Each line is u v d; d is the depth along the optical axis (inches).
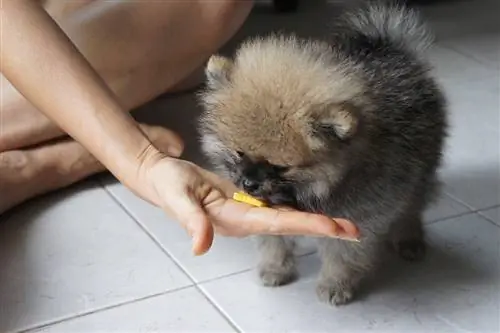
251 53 38.1
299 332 38.1
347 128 34.6
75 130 36.4
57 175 47.0
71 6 48.8
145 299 39.9
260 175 35.4
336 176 36.1
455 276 41.5
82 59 37.2
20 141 45.8
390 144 37.7
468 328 38.2
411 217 41.9
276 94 35.4
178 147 47.2
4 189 45.1
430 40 45.4
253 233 34.2
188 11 49.5
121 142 35.7
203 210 33.3
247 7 52.6
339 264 39.8
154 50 48.9
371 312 39.4
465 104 56.9
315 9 75.4
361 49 40.1
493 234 44.4
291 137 34.9
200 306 39.5
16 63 36.5
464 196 47.3
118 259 42.4
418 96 39.7
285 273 41.0
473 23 73.5
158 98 57.6
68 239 43.9
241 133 35.3
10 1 36.7
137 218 45.6
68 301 39.7
